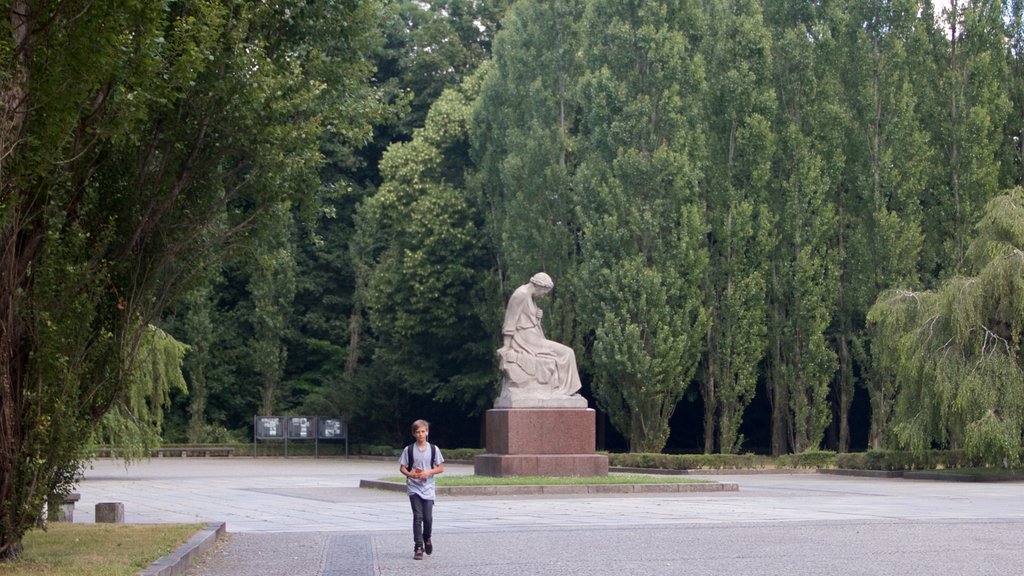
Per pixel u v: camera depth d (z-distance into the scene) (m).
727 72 45.03
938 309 32.62
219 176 15.12
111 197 13.84
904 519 18.72
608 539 15.34
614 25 43.88
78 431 12.78
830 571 12.01
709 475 38.28
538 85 48.41
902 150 44.47
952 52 45.69
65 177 12.68
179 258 15.01
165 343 36.22
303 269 63.12
